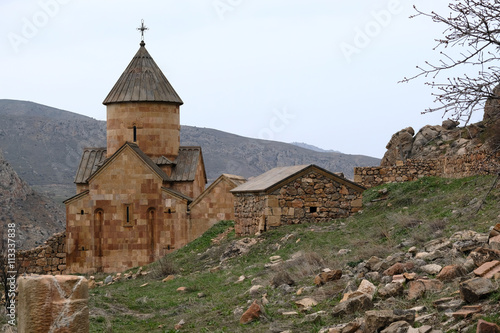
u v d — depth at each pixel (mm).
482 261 16094
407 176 39000
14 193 107188
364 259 20812
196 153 49094
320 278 18797
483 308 13312
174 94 49031
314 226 29984
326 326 14820
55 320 12141
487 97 11758
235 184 44188
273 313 17000
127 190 45344
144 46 50969
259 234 30250
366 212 31047
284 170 33688
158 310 21234
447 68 12000
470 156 31609
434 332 12539
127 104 48000
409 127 50375
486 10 11711
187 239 44531
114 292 25766
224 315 18266
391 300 15266
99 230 45500
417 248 20422
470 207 24234
